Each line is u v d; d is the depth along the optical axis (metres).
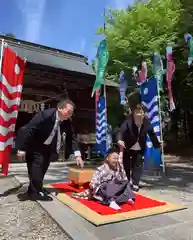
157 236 2.50
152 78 6.28
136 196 3.96
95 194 3.57
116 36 10.43
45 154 3.82
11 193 4.28
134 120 4.36
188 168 7.96
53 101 10.84
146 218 2.99
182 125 17.38
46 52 11.15
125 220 2.90
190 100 14.01
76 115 10.90
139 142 4.46
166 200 3.86
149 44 9.55
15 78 4.55
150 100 6.28
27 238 2.50
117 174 3.62
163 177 6.07
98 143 9.53
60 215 3.08
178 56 10.64
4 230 2.70
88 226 2.74
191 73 11.96
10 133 4.48
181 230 2.65
